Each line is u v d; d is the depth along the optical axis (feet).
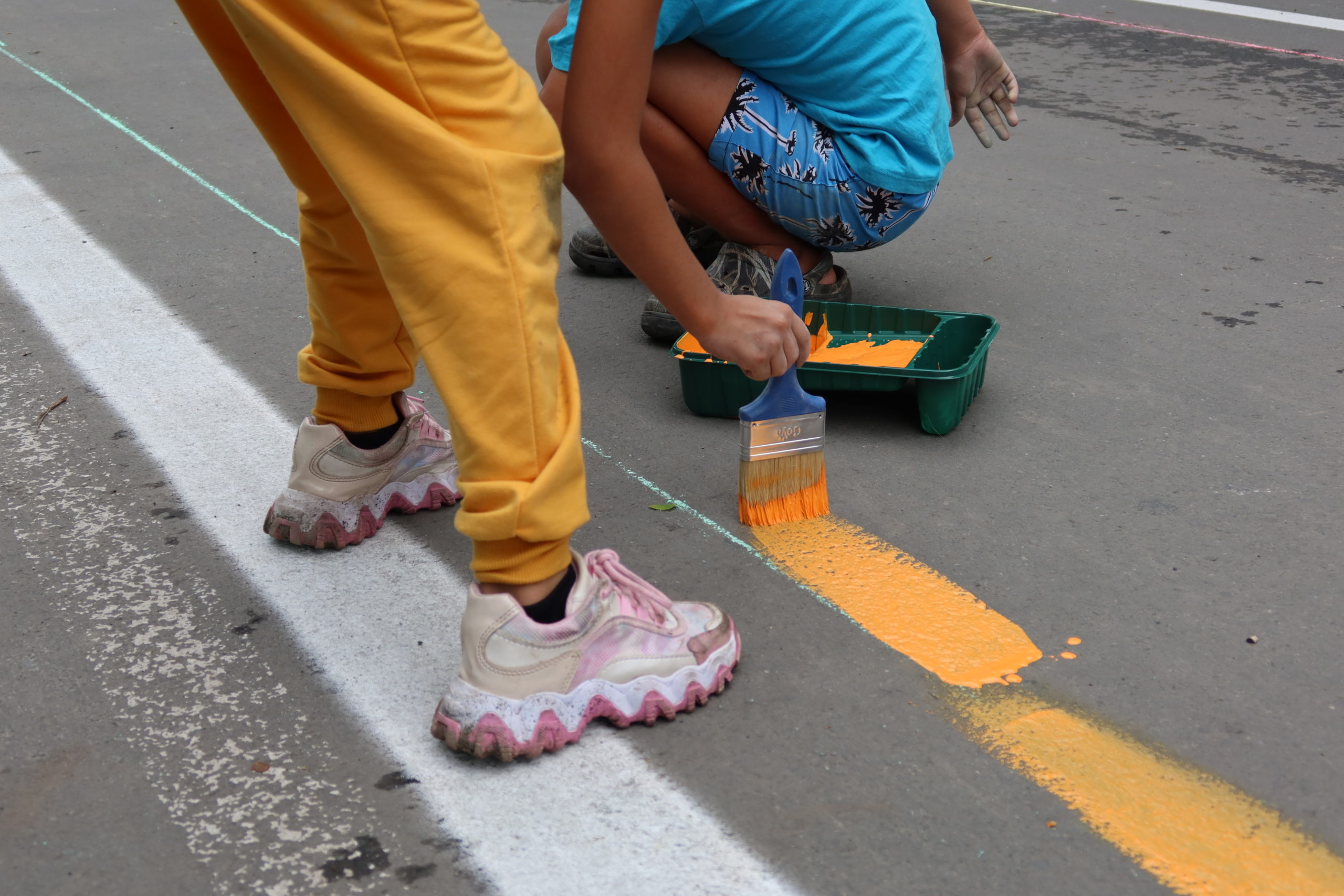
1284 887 4.34
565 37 8.28
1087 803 4.73
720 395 8.13
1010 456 7.59
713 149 8.64
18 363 9.16
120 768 4.96
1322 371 8.64
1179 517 6.81
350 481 6.59
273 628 5.94
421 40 4.17
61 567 6.47
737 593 6.20
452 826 4.64
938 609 6.02
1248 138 14.94
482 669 4.89
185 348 9.44
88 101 17.65
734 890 4.32
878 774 4.89
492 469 4.62
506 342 4.46
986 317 8.48
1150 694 5.36
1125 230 11.87
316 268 5.98
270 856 4.50
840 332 9.10
